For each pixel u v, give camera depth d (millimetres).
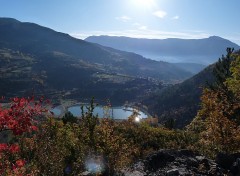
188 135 21969
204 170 11812
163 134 22234
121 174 12203
